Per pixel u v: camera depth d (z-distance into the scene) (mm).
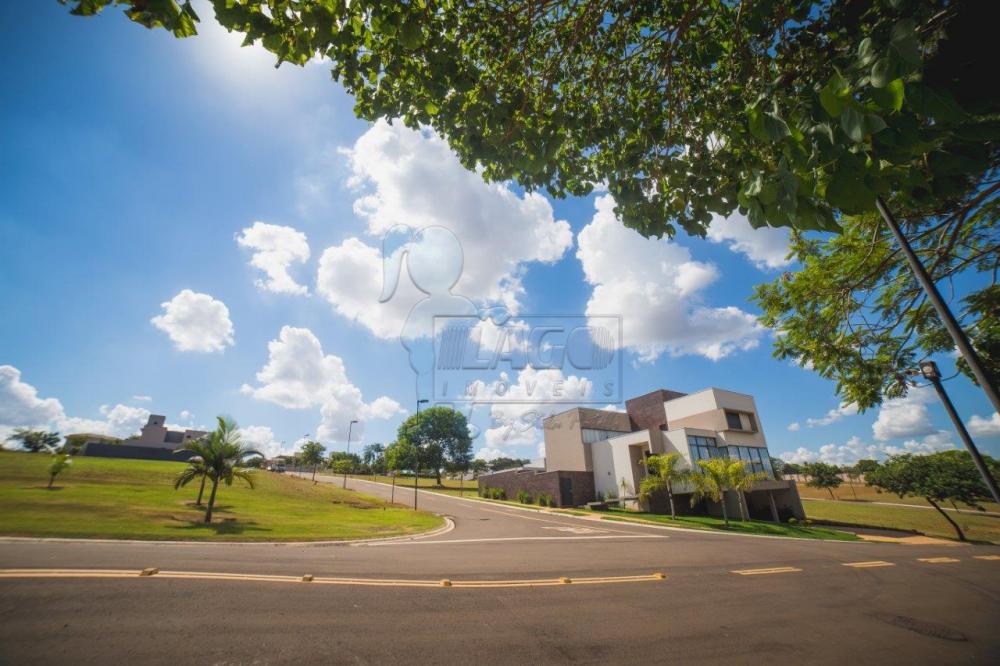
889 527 27703
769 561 10555
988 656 4441
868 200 1590
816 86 1746
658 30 3676
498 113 3268
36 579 5082
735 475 21016
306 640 3943
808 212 1681
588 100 3855
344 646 3867
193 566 6469
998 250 5109
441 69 2984
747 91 2707
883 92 1337
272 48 2572
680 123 3377
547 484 31406
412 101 3490
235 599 4949
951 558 13242
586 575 7699
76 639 3621
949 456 24844
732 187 2818
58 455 17453
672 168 3121
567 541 13227
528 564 8641
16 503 12398
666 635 4625
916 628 5379
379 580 6383
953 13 1682
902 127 1475
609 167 3807
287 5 2549
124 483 21188
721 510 25875
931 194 1846
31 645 3451
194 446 13812
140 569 5977
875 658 4281
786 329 7020
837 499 57500
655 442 26781
